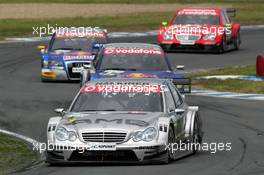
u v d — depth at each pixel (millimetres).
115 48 54219
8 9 146375
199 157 38094
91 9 150625
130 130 35000
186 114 39812
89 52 71250
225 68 80500
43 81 71375
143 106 37594
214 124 49656
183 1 168000
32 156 39656
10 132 46969
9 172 35156
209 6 160500
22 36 110875
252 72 77000
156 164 35531
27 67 81938
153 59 52969
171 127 36438
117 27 122750
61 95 62188
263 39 111062
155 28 123688
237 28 99812
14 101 58969
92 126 35188
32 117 52312
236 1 171625
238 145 42031
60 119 36406
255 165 35469
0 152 40562
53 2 161500
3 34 111688
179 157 37594
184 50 93500
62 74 70250
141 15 142000
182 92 51000
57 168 35188
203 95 63688
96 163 35844
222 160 37031
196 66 83250
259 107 57250
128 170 33781
